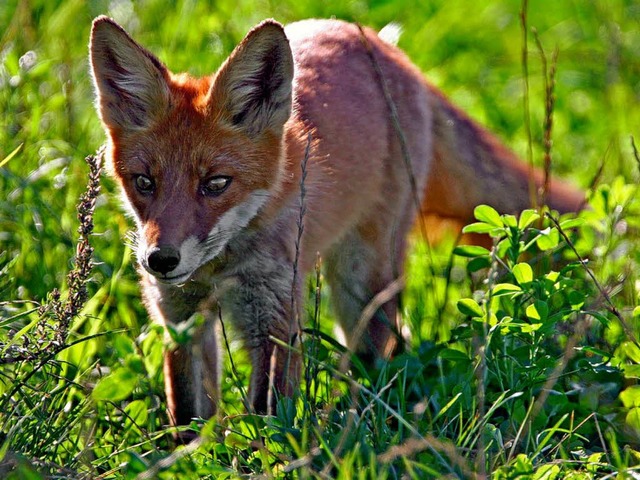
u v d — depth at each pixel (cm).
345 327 1119
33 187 1100
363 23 1609
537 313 835
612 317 947
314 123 1001
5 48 1309
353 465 737
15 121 1173
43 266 1028
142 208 893
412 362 920
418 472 732
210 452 819
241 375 980
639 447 809
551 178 1222
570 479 748
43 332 825
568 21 1798
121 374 769
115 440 843
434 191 1215
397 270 1122
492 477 727
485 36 1767
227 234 894
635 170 1272
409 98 1132
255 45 895
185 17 1448
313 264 1035
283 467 742
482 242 1212
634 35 1703
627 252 1047
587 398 840
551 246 924
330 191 1009
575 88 1648
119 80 913
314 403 823
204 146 886
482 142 1227
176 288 933
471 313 871
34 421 785
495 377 866
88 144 1199
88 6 1519
